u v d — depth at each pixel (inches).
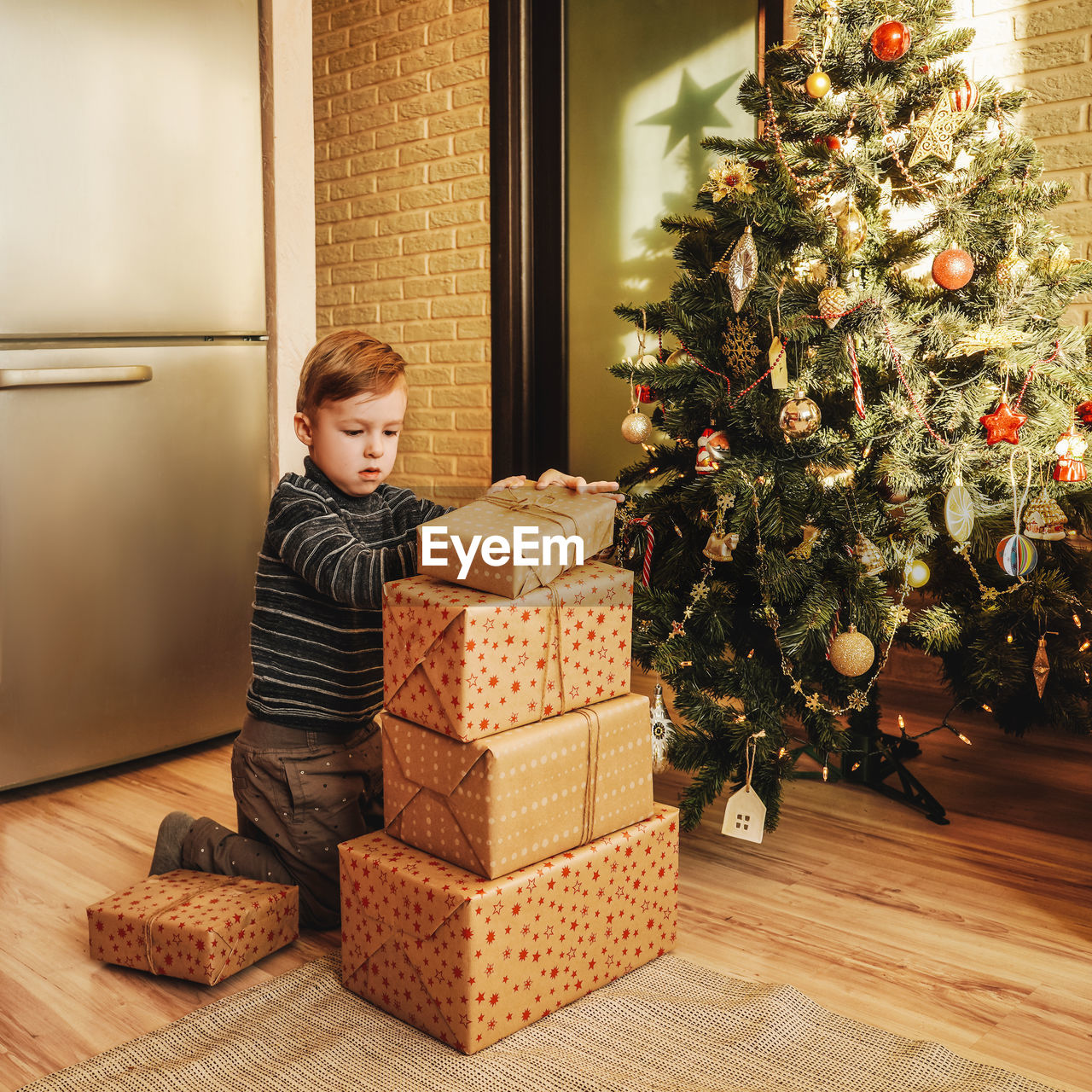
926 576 64.0
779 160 64.9
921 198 68.1
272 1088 41.1
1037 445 64.1
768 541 62.6
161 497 83.1
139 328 81.0
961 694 75.4
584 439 129.6
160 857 57.1
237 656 89.3
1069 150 89.4
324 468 54.6
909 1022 46.2
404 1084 41.2
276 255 90.2
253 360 88.6
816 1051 43.3
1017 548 59.7
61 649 78.1
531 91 128.2
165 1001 48.5
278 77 89.0
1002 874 62.1
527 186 129.3
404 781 47.1
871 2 65.9
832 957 52.1
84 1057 43.9
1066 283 67.3
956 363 64.0
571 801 46.0
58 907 58.4
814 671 65.7
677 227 72.3
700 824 69.9
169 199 82.0
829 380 63.1
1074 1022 46.3
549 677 45.5
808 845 66.5
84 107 76.3
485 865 43.1
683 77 115.6
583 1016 45.9
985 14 92.7
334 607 54.4
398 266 143.4
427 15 135.3
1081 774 79.7
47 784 79.1
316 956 52.8
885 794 75.0
